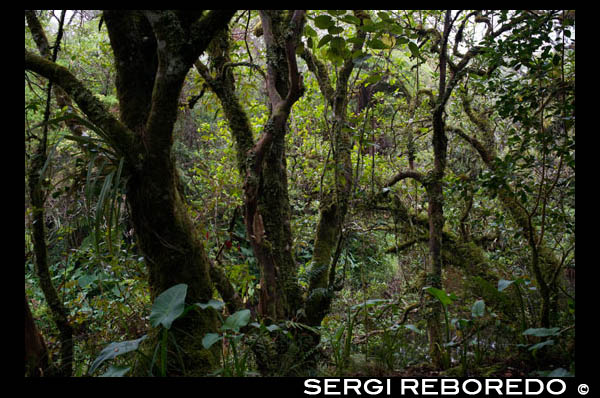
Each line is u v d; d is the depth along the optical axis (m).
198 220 5.02
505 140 5.06
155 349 2.66
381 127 5.14
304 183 5.96
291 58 2.95
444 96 3.89
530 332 2.63
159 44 2.41
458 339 3.63
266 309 3.35
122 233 3.70
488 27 4.05
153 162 2.55
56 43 3.05
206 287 2.86
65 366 2.88
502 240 4.62
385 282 7.08
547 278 3.86
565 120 2.96
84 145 2.67
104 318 3.87
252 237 3.33
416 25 4.33
